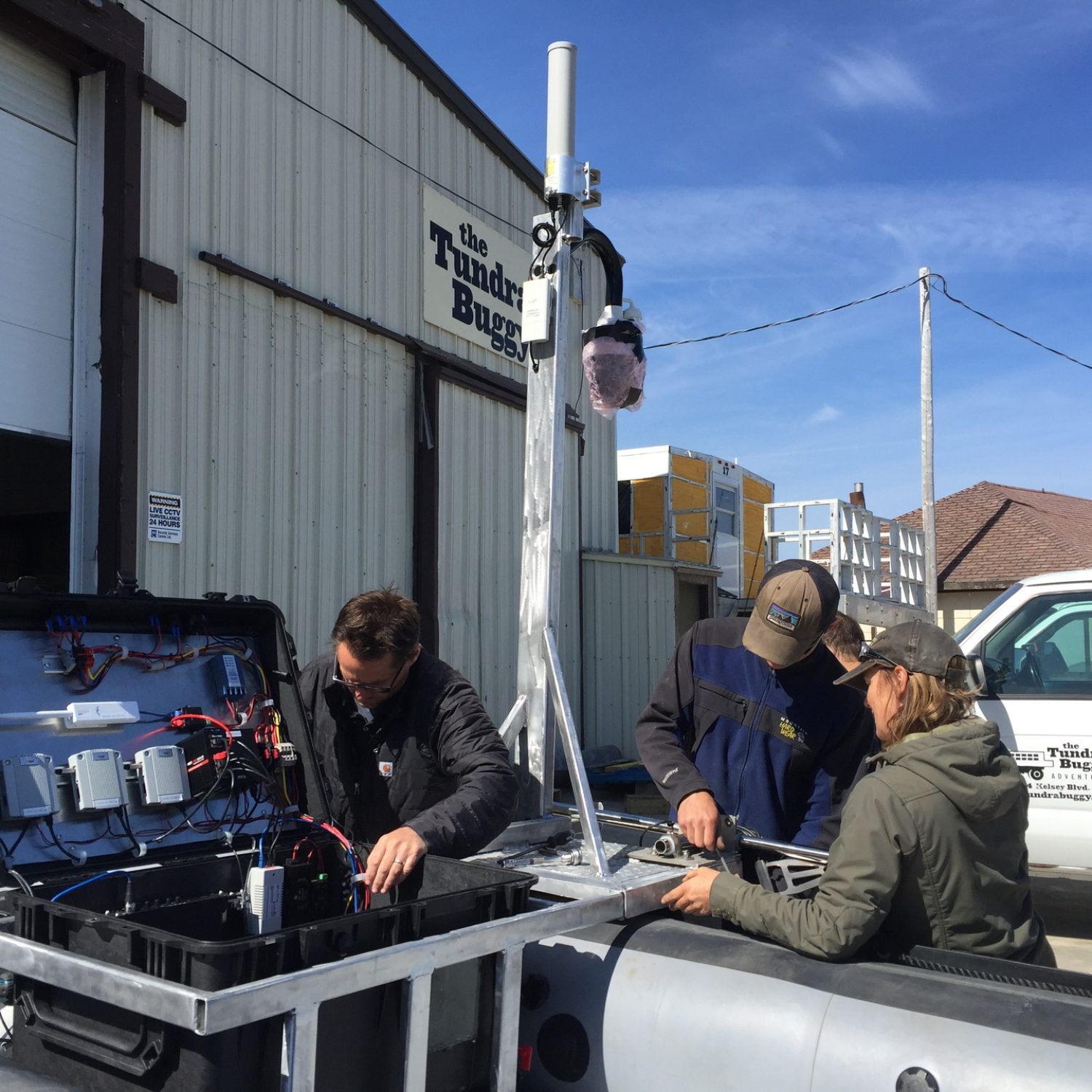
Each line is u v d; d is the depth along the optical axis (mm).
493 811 2102
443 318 7703
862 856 1777
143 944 1350
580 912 1785
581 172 2701
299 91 6324
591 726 9789
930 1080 1458
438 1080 1564
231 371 5723
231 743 2215
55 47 4832
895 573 13133
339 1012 1399
